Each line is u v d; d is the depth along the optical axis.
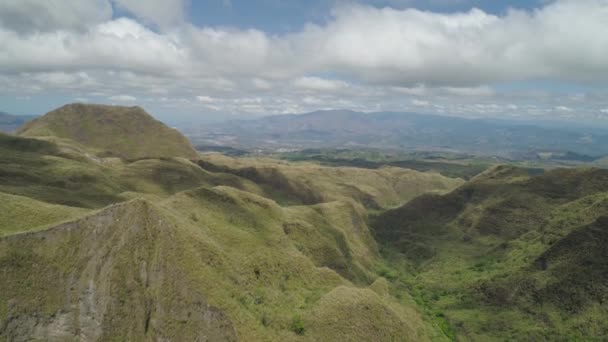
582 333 86.31
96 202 112.56
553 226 123.69
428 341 87.56
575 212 124.31
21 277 54.25
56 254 57.09
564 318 91.88
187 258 62.06
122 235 60.03
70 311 53.84
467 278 126.12
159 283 57.94
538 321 94.75
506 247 136.50
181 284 58.50
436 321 106.06
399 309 95.75
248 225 102.19
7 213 68.50
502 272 118.12
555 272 102.88
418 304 116.75
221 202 106.31
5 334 50.59
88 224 60.47
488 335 97.00
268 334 61.88
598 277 94.62
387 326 73.81
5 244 55.69
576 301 93.38
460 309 111.31
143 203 64.00
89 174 149.88
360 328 70.75
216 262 68.06
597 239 102.94
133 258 58.53
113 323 53.56
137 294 55.94
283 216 119.19
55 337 52.44
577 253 103.31
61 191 115.75
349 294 77.19
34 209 71.81
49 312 53.03
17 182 121.06
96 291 55.12
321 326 68.75
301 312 72.00
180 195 102.69
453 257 146.62
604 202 116.62
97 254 58.06
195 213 94.06
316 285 89.31
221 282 64.25
